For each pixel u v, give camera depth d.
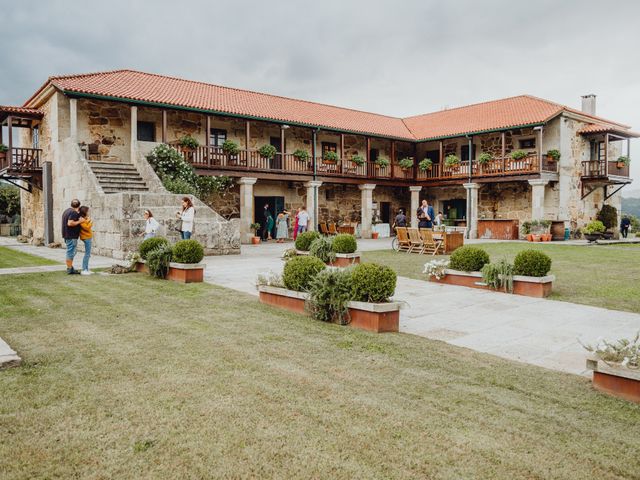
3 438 2.76
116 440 2.75
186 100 19.19
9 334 4.96
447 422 3.04
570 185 23.27
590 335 5.39
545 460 2.61
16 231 30.19
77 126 17.31
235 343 4.71
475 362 4.30
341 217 25.97
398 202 28.88
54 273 9.43
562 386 3.75
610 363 3.62
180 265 8.45
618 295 7.79
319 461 2.55
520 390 3.63
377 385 3.65
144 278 8.85
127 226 12.09
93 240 14.03
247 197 19.83
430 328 5.68
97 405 3.21
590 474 2.48
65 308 6.26
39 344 4.61
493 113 25.94
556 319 6.16
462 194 26.84
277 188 23.25
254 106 22.44
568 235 22.67
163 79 21.97
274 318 5.81
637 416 3.21
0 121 19.42
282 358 4.26
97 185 13.98
